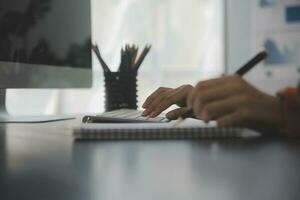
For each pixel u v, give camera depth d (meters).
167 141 0.53
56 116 1.14
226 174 0.30
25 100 2.05
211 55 2.41
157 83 2.31
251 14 2.37
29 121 0.95
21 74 0.92
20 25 0.93
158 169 0.33
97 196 0.24
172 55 2.37
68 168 0.34
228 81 0.60
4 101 1.14
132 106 1.20
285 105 0.58
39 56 1.01
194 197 0.24
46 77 1.03
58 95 2.13
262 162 0.36
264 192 0.25
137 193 0.25
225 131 0.56
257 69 2.34
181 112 0.72
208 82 0.60
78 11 1.25
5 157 0.40
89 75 1.31
